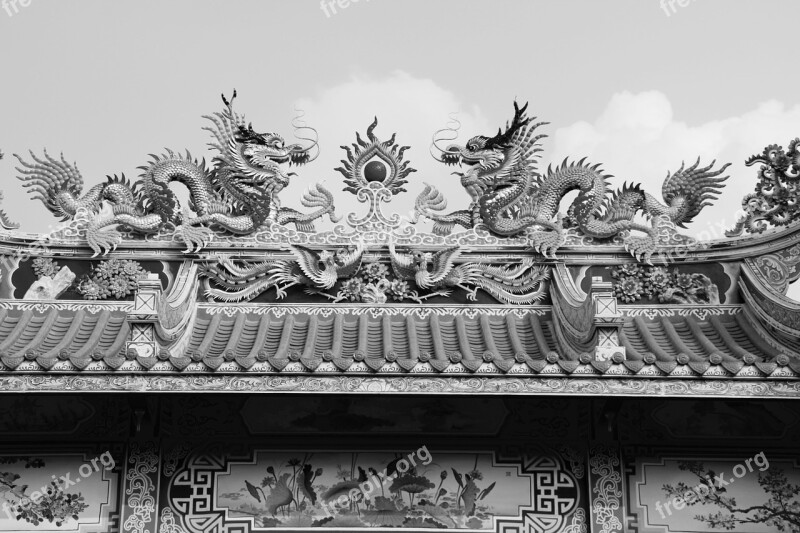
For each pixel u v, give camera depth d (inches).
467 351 547.8
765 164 606.5
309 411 546.9
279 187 616.1
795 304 542.0
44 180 608.1
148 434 542.3
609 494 538.6
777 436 546.3
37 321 581.3
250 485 537.0
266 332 575.5
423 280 597.3
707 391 490.0
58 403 542.3
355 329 583.2
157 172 610.9
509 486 539.8
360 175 617.9
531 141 621.9
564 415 548.1
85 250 601.0
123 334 562.6
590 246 607.2
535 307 601.0
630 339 568.4
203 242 601.9
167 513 532.7
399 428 546.0
